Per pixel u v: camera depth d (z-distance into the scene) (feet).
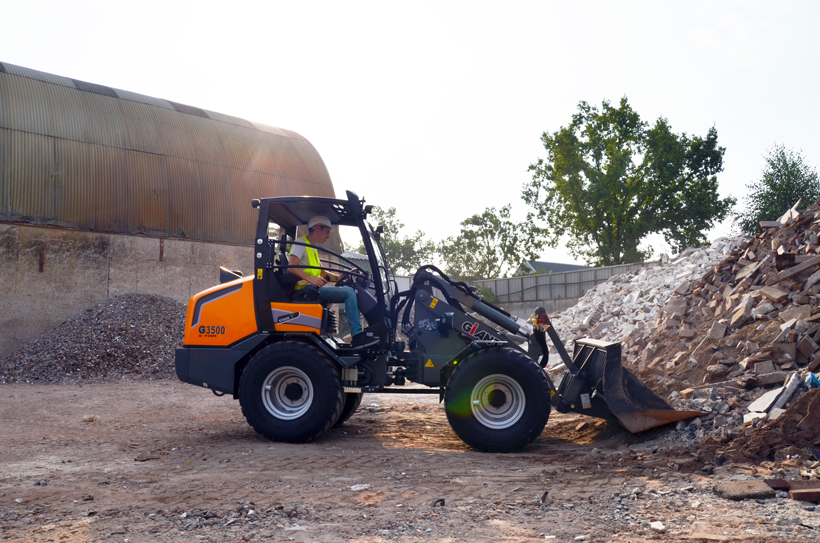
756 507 12.39
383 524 11.59
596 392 20.44
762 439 16.17
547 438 22.29
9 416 27.40
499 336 21.29
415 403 32.24
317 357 20.71
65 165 55.72
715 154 114.11
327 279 23.35
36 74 58.70
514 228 178.29
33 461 17.81
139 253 59.52
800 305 22.79
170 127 64.54
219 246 65.16
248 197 67.77
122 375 43.32
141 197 59.93
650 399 19.58
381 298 21.65
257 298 21.62
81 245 56.08
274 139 73.92
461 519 11.93
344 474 15.98
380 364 21.56
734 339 23.24
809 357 20.04
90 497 13.53
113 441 21.22
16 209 52.65
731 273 29.99
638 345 31.30
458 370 19.98
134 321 50.24
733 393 19.69
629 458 17.06
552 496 13.61
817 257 24.44
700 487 13.89
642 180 116.67
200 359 21.81
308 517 12.03
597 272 79.82
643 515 12.09
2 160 52.42
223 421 25.98
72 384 40.81
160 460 17.95
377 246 23.73
